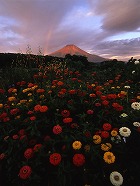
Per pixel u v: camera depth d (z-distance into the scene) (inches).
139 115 134.0
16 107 154.5
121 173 95.3
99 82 299.6
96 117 136.6
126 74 309.6
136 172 94.3
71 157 102.4
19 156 104.6
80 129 123.3
